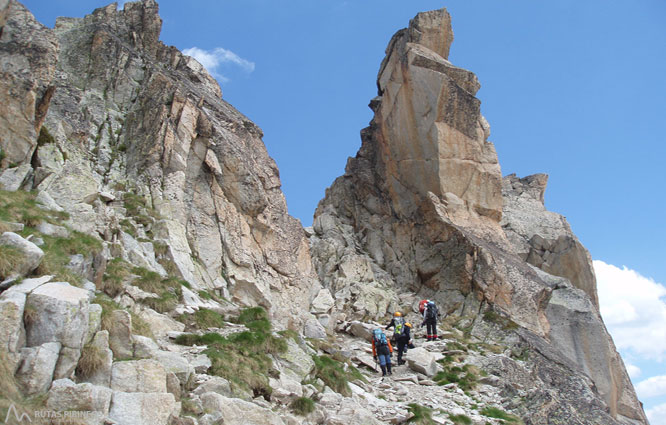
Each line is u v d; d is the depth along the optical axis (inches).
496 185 1393.9
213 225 928.3
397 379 827.4
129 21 1182.3
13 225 528.7
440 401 759.1
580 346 1184.8
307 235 1475.1
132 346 458.0
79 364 392.8
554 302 1238.9
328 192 1619.1
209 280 852.0
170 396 392.8
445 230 1285.7
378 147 1531.7
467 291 1211.9
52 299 392.8
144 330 522.3
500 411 767.1
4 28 771.4
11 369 351.6
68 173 727.1
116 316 460.4
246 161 1039.0
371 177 1513.3
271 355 602.2
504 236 1365.7
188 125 962.1
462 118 1393.9
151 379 411.2
